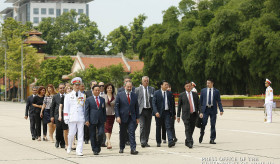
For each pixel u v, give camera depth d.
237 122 25.77
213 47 51.34
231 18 50.03
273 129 21.06
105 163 11.29
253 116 31.97
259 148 14.13
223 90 58.34
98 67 90.38
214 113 15.48
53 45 140.25
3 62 96.50
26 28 101.25
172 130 15.48
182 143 15.85
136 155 12.79
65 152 13.67
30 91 103.38
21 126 24.55
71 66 93.75
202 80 59.19
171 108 14.93
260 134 18.73
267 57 46.31
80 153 12.82
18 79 88.75
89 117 12.92
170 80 69.06
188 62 57.53
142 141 14.80
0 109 49.31
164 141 15.98
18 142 16.73
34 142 16.77
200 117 14.79
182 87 68.75
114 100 14.78
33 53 88.38
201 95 15.52
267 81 25.53
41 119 17.50
